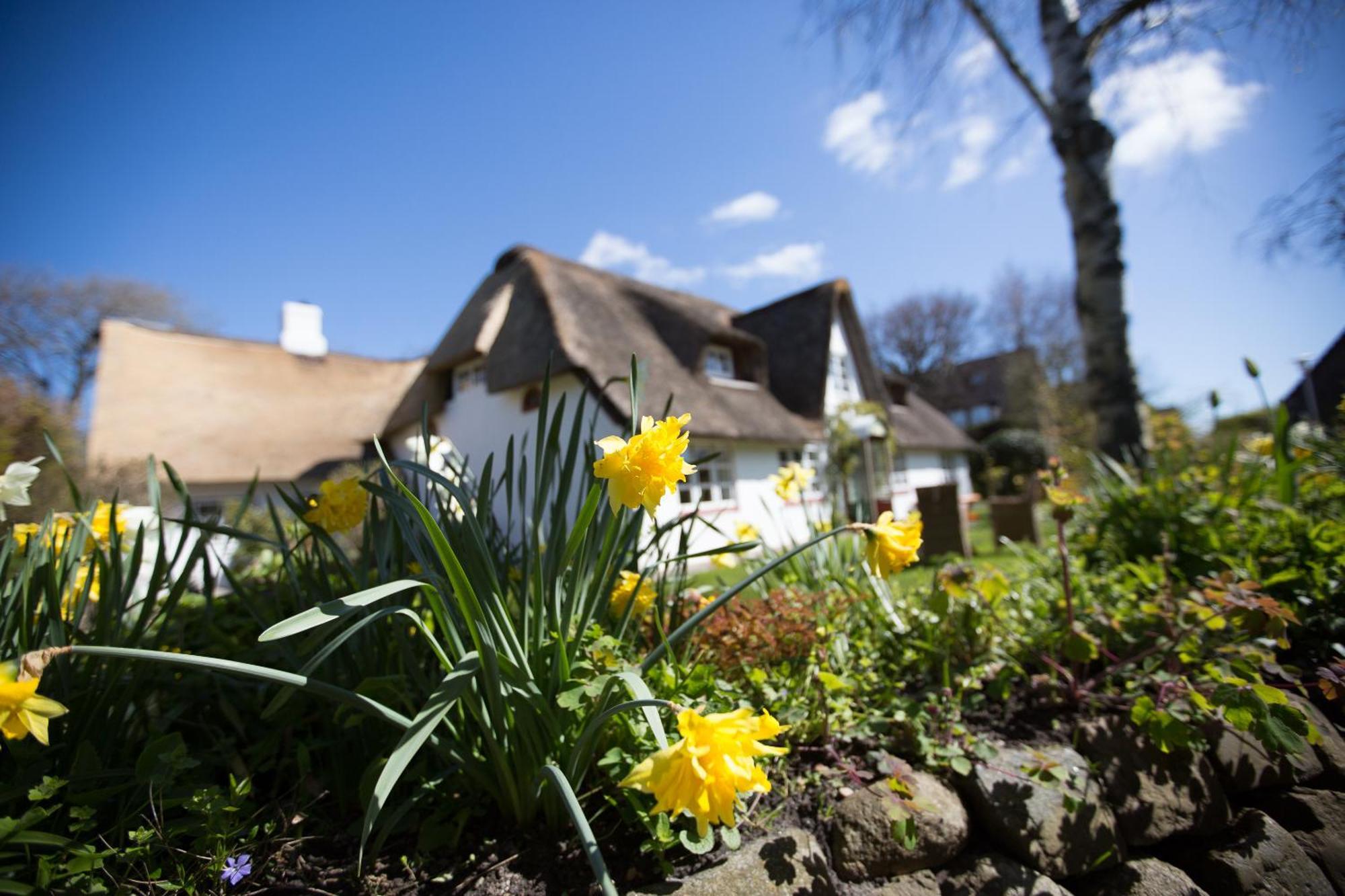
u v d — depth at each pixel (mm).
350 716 1090
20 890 797
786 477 2531
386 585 960
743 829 1211
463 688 941
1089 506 2820
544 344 8242
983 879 1218
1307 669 1697
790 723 1334
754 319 13219
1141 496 2594
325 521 1352
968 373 29828
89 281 16000
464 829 1157
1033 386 22328
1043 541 5051
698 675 1261
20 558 1235
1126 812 1354
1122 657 1780
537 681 1144
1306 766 1453
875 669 1745
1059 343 26594
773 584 2242
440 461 2045
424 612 1312
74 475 6586
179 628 1667
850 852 1209
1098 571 2588
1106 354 4551
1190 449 3496
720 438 8672
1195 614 1540
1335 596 1716
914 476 15938
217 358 12406
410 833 1165
